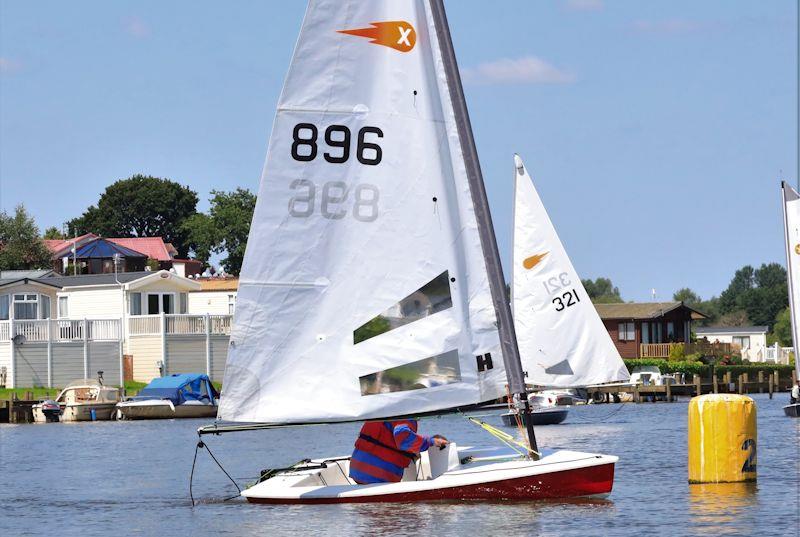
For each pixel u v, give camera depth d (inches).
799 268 4495.6
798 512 1579.7
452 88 1660.9
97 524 1654.8
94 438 3700.8
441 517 1555.1
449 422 4052.7
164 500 1902.1
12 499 1979.6
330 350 1652.3
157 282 6525.6
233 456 2822.3
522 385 1669.5
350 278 1654.8
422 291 1657.2
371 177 1657.2
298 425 1641.2
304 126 1646.2
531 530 1466.5
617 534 1443.2
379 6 1656.0
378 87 1659.7
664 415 4675.2
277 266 1644.9
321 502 1683.1
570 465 1672.0
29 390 5280.5
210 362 5999.0
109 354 5856.3
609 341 3998.5
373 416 1648.6
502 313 1665.8
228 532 1507.1
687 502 1675.7
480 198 1665.8
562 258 3978.8
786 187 4510.3
